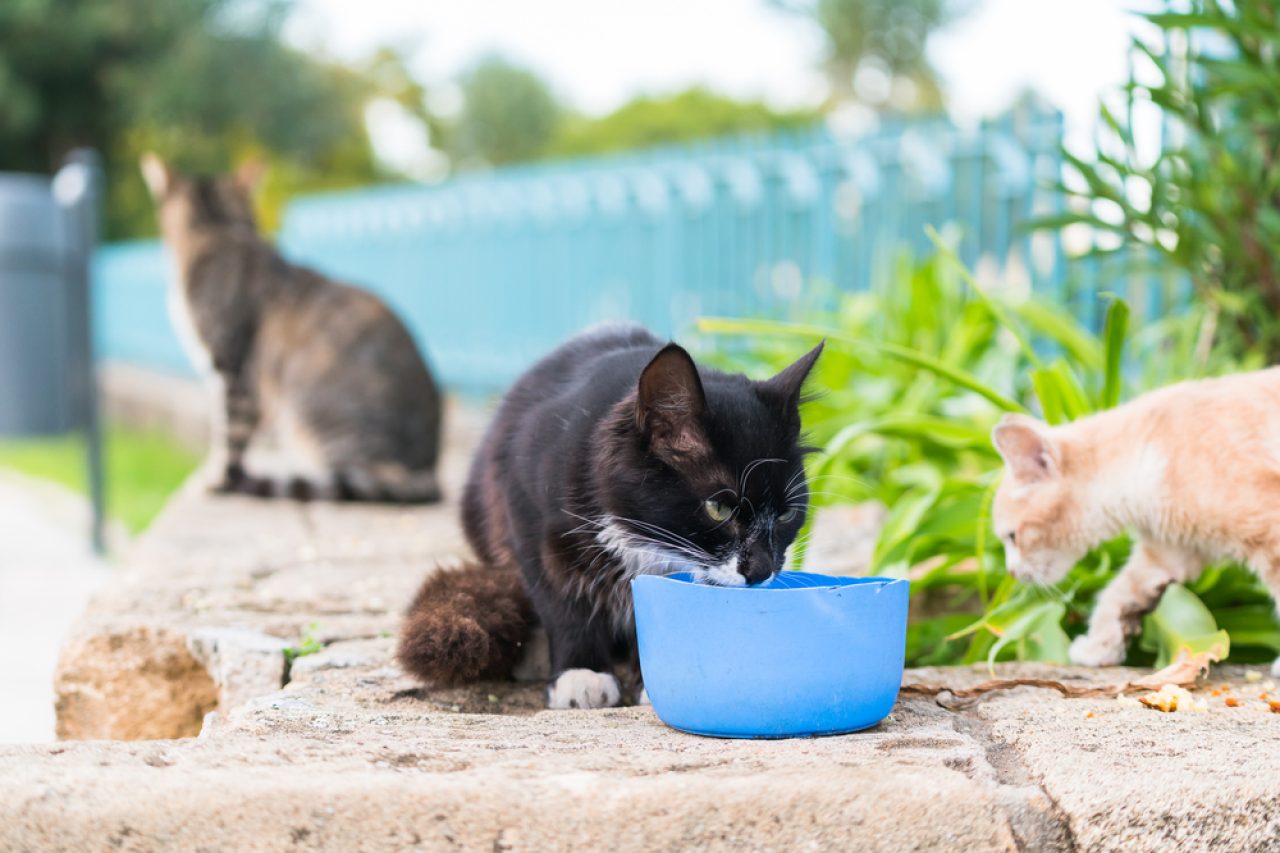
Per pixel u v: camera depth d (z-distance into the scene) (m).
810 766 1.02
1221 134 1.54
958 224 2.26
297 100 9.77
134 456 4.73
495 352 4.06
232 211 2.36
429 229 4.40
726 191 2.97
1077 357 1.59
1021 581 1.34
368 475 2.13
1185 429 1.26
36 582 2.40
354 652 1.27
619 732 1.10
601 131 15.86
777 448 1.21
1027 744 1.07
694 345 2.57
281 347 2.22
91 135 9.58
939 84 13.86
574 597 1.21
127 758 1.03
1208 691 1.18
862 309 2.01
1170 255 1.56
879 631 1.08
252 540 1.72
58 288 2.61
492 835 0.99
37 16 8.40
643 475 1.18
